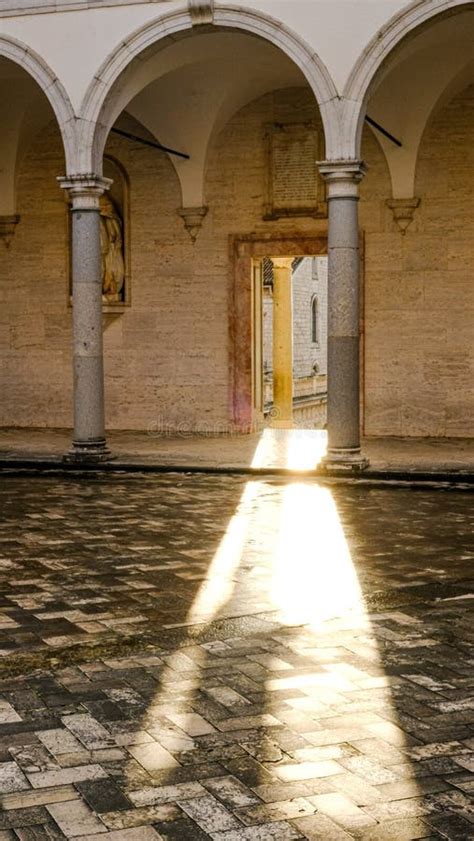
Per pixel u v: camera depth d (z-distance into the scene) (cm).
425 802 468
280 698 603
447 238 1992
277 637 728
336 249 1503
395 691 613
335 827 446
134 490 1430
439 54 1797
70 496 1381
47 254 2236
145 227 2167
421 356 2025
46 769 507
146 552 1020
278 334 2641
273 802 470
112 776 498
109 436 2095
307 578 907
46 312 2244
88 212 1628
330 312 1519
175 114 2044
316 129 2056
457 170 1975
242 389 2138
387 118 1948
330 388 1531
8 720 572
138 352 2194
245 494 1388
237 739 542
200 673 650
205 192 2125
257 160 2097
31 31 1631
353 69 1489
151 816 458
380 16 1480
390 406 2048
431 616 780
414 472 1493
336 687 621
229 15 1545
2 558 996
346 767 505
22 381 2269
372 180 2022
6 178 2222
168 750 529
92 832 444
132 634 738
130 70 1620
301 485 1466
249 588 872
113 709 588
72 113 1617
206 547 1043
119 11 1593
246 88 2020
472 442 1934
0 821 454
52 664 671
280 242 2094
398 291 2028
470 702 594
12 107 2103
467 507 1270
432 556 993
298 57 1514
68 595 851
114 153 2166
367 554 1005
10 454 1777
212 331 2145
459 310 1997
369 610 799
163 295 2169
